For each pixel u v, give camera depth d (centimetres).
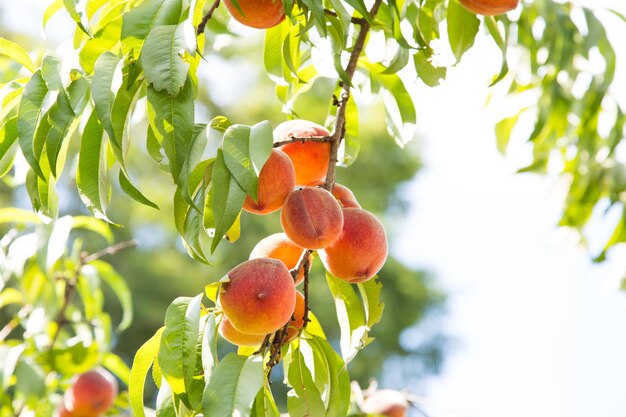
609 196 267
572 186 271
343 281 162
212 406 144
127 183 147
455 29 176
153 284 632
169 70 145
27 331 235
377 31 183
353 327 162
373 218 159
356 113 187
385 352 683
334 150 160
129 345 625
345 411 156
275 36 178
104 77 146
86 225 245
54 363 235
